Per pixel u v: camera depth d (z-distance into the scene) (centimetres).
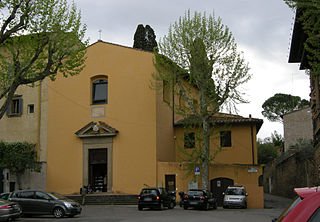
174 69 2659
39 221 1739
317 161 2639
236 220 1753
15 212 1744
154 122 2931
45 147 3195
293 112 5309
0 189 2988
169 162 2877
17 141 3281
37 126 3247
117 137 3006
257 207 2852
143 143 2934
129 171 2934
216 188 2972
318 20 1386
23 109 3328
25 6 1730
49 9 1789
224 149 3175
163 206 2373
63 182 3072
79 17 1914
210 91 2533
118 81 3084
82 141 3089
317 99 2397
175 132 3309
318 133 2539
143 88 3006
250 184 2906
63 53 1888
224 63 2531
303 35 2219
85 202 2866
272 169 5006
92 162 3061
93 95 3167
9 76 1772
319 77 2288
